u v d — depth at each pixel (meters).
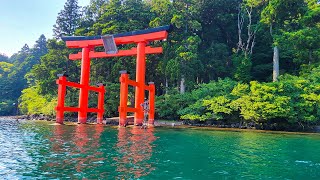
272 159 10.34
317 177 7.72
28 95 53.00
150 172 7.78
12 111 64.69
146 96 40.69
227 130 24.28
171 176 7.41
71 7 57.00
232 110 27.44
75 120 37.16
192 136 18.17
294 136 19.86
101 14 48.91
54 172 7.52
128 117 31.27
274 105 24.33
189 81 33.75
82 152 10.81
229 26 43.50
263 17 35.19
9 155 9.97
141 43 27.23
